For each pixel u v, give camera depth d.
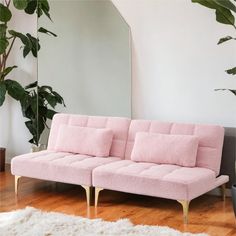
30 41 4.72
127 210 3.50
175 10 4.07
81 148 4.01
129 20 4.25
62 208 3.55
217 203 3.70
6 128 5.07
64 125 4.17
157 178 3.35
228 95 3.92
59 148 4.10
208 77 3.99
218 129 3.68
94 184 3.59
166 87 4.15
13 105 5.05
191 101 4.07
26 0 4.55
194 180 3.30
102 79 4.36
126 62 4.28
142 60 4.23
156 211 3.48
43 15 4.55
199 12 3.98
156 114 4.21
